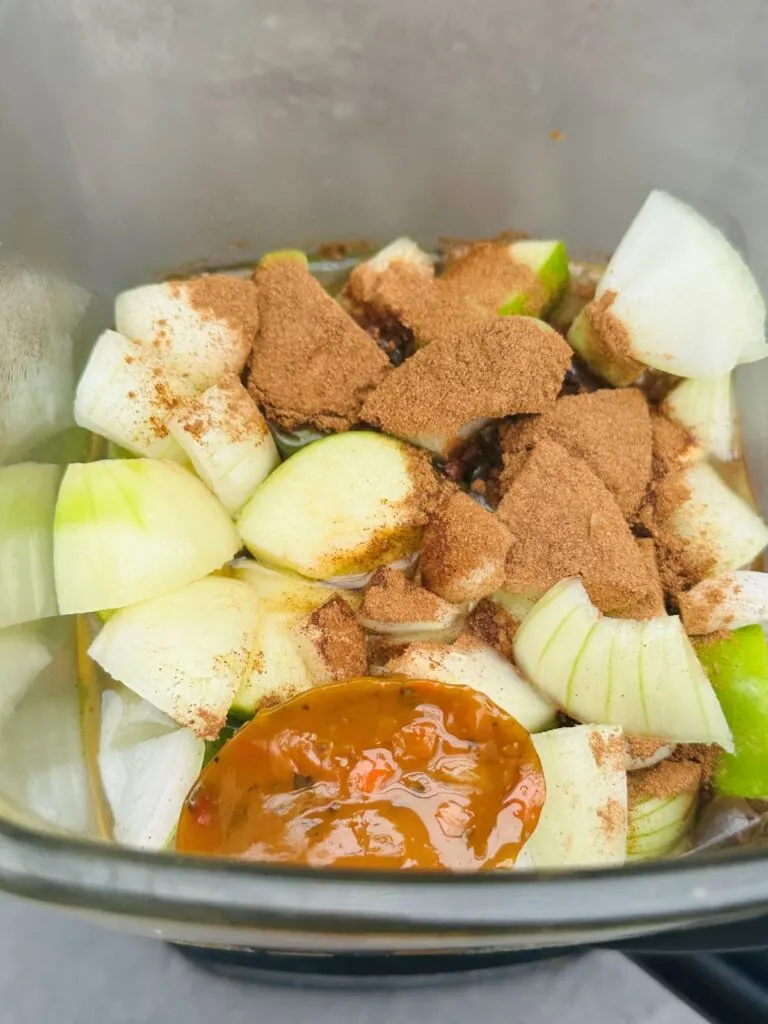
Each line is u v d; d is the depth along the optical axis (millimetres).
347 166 310
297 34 279
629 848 216
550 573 228
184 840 193
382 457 245
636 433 251
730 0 263
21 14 248
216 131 293
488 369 242
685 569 248
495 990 233
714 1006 231
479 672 226
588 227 311
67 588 226
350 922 142
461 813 194
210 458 243
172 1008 230
